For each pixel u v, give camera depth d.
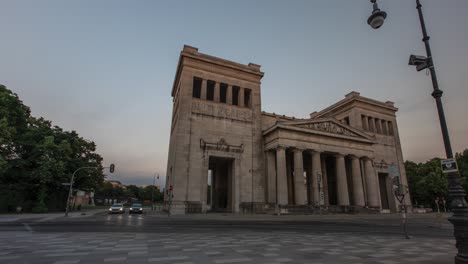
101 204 128.50
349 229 22.06
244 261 9.03
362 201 55.47
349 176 64.62
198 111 50.81
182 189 45.50
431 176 81.62
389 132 75.19
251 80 58.38
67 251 10.52
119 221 27.16
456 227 8.01
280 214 44.78
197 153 48.44
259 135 55.78
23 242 12.73
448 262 9.28
